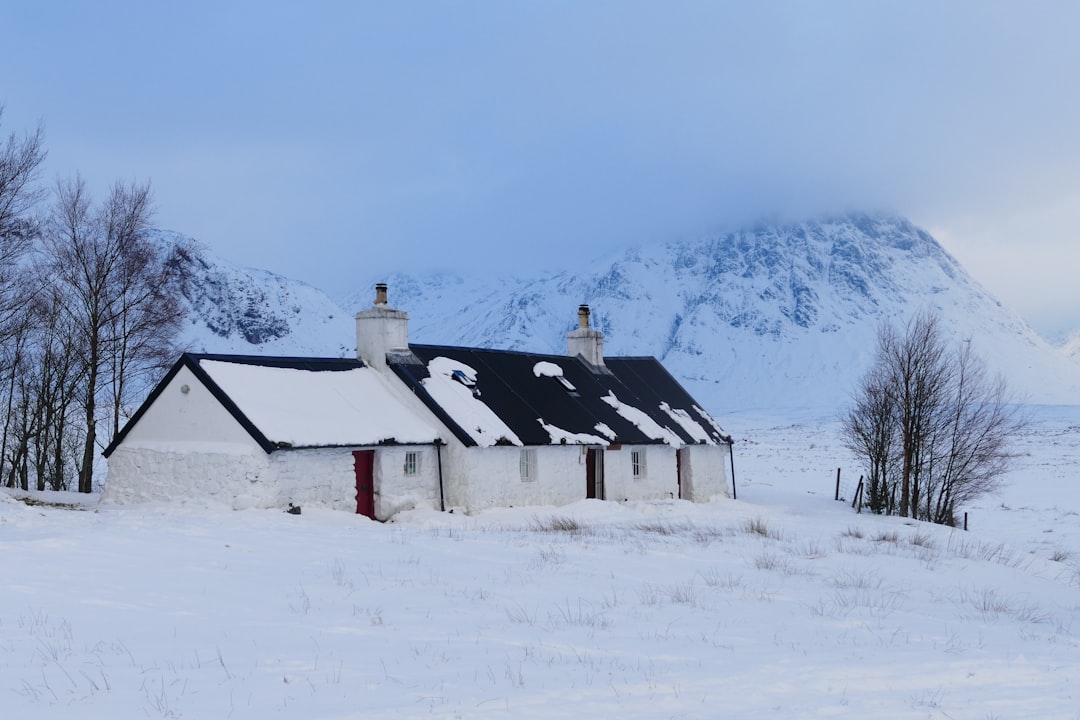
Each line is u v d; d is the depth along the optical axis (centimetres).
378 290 3180
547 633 1247
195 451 2636
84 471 3334
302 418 2712
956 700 969
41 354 3672
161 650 1083
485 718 859
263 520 2317
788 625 1376
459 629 1255
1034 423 14700
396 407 3031
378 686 956
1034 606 1836
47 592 1367
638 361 4262
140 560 1664
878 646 1245
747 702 944
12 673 966
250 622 1251
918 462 3872
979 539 3058
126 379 3659
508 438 3067
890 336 4109
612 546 2152
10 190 3019
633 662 1096
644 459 3675
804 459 8725
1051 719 898
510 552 1989
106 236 3359
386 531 2316
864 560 2205
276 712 859
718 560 2034
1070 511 4638
